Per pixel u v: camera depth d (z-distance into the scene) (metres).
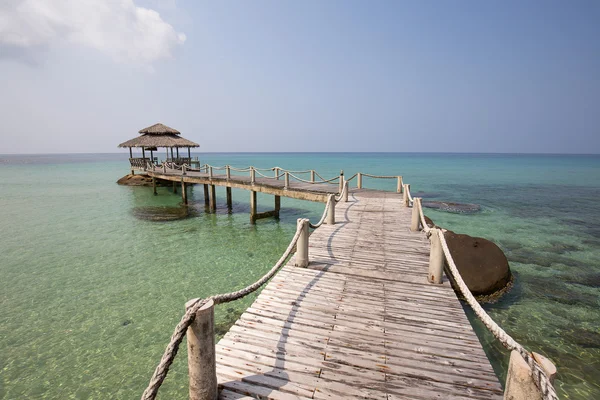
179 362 5.54
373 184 37.69
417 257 6.36
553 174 53.50
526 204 22.62
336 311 4.16
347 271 5.56
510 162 108.81
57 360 5.51
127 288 8.40
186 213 18.61
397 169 63.88
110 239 13.02
